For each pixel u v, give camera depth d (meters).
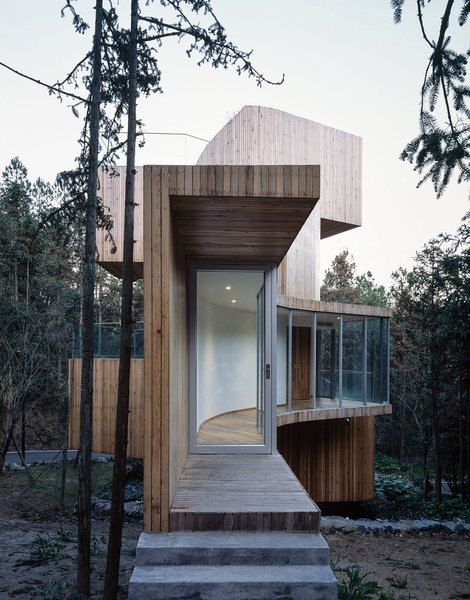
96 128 5.89
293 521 4.37
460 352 13.75
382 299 33.38
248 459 6.71
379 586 6.78
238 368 11.22
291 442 13.39
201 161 13.66
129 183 5.29
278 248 6.33
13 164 25.66
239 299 9.43
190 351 7.05
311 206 4.68
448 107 3.55
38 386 15.42
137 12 5.36
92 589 5.52
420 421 18.84
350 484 13.95
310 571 3.89
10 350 13.91
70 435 12.33
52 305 15.12
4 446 15.24
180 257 5.80
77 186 6.39
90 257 5.94
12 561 6.41
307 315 11.53
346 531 9.67
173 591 3.71
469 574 7.54
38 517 10.09
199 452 7.07
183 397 6.23
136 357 12.05
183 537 4.23
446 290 13.80
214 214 4.95
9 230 21.02
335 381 12.28
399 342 19.56
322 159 15.54
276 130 14.62
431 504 14.07
